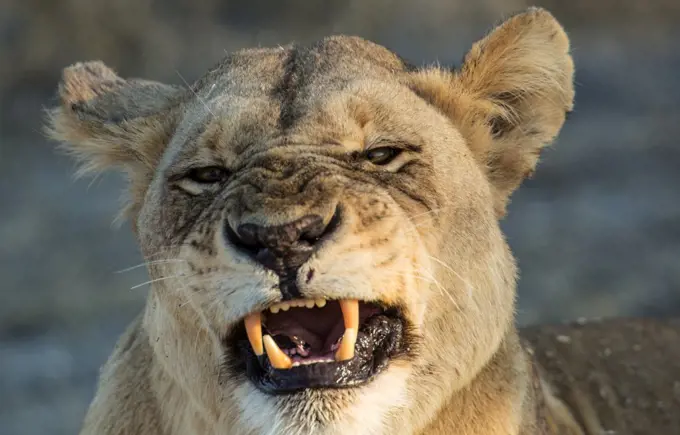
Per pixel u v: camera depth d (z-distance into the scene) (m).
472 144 8.85
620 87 39.09
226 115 8.04
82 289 21.16
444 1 43.06
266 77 8.29
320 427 7.47
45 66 34.50
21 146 29.94
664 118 34.41
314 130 7.92
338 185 7.58
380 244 7.56
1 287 21.41
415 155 8.11
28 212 25.72
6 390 17.45
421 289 7.82
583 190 27.28
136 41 35.88
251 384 7.73
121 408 8.84
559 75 9.08
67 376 18.00
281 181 7.54
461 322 8.17
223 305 7.55
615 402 10.80
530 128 9.13
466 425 8.36
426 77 8.78
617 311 20.19
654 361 11.34
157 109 9.09
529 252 23.27
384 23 42.12
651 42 45.59
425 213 8.02
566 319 19.80
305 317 7.80
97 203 26.27
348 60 8.45
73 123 9.25
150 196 8.47
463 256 8.22
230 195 7.63
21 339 19.41
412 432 8.09
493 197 9.01
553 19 9.04
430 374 8.07
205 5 38.28
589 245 23.59
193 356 8.14
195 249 7.77
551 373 10.75
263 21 40.16
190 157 8.08
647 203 26.31
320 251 7.34
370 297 7.51
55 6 35.31
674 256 22.89
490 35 9.01
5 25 35.03
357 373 7.65
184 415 8.48
